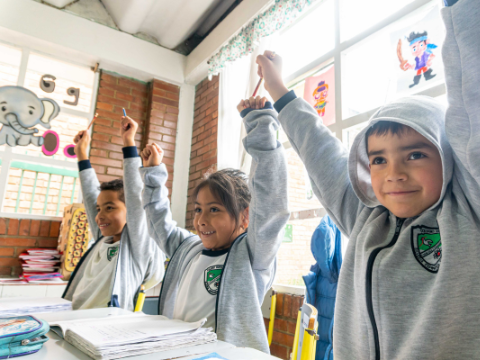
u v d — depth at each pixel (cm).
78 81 298
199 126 316
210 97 308
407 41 154
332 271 151
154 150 124
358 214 72
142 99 319
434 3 147
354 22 192
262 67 94
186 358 50
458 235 50
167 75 318
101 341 51
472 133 47
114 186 151
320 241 152
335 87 189
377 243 61
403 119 54
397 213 57
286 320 184
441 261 50
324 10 215
